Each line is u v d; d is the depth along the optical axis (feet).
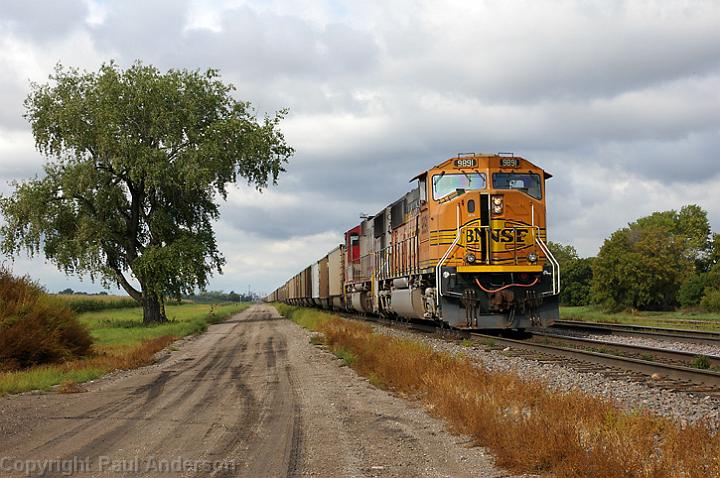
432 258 74.59
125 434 31.55
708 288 171.73
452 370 42.55
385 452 27.43
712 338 64.64
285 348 78.07
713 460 21.97
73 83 148.36
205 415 36.22
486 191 72.95
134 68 147.54
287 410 37.17
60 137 145.28
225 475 24.07
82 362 65.41
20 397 45.50
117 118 141.49
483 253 72.02
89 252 143.74
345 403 39.17
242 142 152.15
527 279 71.87
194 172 141.69
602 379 42.04
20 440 30.68
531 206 73.20
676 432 25.61
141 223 159.84
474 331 84.53
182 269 144.15
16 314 65.98
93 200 148.97
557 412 29.53
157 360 71.56
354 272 134.41
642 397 35.68
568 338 69.56
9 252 147.43
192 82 150.10
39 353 65.36
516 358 53.31
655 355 53.06
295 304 275.18
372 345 61.62
